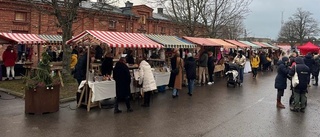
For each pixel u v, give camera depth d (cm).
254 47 2894
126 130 710
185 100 1131
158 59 1476
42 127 707
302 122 841
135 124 766
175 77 1180
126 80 884
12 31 2170
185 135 682
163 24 3616
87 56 948
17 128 691
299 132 738
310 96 1363
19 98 1038
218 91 1401
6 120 756
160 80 1265
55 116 817
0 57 1978
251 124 801
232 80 1565
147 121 800
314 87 1705
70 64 1448
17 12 2198
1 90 1168
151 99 1135
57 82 878
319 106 1105
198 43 1733
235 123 805
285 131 743
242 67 1670
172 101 1105
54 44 1958
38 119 778
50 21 2334
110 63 1083
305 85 974
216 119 845
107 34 1122
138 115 865
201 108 991
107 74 1044
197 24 2609
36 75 841
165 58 1623
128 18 3136
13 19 2169
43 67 842
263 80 1969
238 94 1323
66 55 1421
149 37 1416
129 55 1194
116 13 2941
